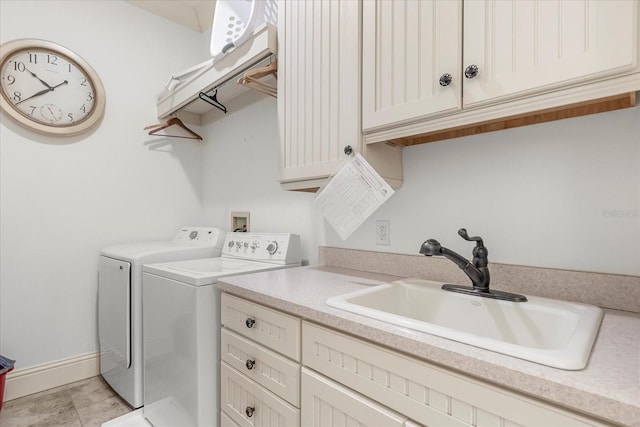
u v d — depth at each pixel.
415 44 0.97
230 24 1.78
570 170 0.96
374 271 1.43
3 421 1.64
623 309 0.86
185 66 2.65
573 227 0.95
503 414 0.54
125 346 1.71
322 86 1.26
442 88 0.91
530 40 0.76
